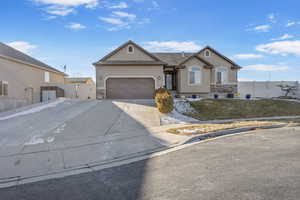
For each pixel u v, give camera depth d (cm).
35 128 959
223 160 575
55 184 446
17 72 2089
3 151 669
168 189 402
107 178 471
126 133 916
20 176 497
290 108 1842
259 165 529
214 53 2483
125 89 2042
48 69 2653
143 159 609
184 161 575
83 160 602
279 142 788
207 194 376
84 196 386
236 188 398
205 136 916
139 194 386
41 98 2489
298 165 525
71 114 1259
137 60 2081
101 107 1491
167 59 2541
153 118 1254
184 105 1678
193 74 2353
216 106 1784
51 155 637
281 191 383
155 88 2050
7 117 1213
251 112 1669
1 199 383
